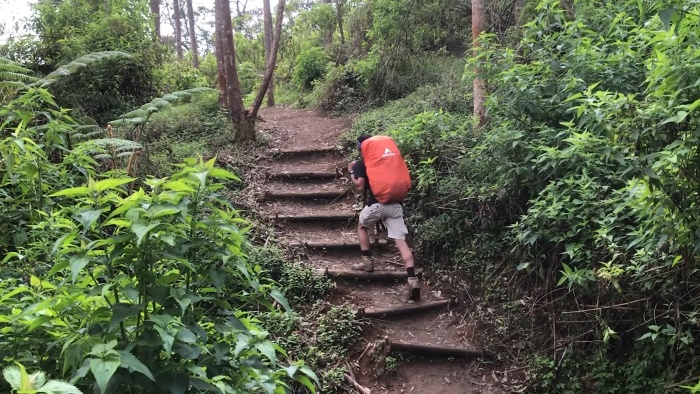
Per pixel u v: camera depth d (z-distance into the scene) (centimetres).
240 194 661
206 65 2022
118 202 188
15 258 320
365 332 450
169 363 175
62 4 907
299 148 830
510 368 411
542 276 421
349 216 627
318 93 1250
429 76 1045
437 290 514
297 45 1964
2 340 179
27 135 339
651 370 333
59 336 179
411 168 623
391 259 565
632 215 355
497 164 495
